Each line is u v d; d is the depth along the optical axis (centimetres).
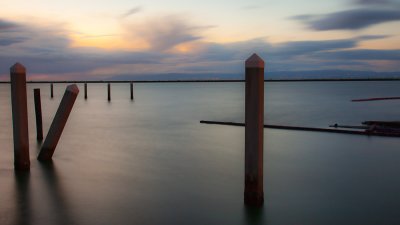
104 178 760
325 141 1188
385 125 1476
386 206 600
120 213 573
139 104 3120
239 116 2084
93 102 3378
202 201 624
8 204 610
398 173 796
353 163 888
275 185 713
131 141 1206
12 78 775
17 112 780
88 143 1166
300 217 560
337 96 4578
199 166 862
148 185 713
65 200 629
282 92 6150
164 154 1000
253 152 574
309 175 784
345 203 616
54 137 904
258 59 536
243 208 591
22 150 798
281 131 1409
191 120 1866
